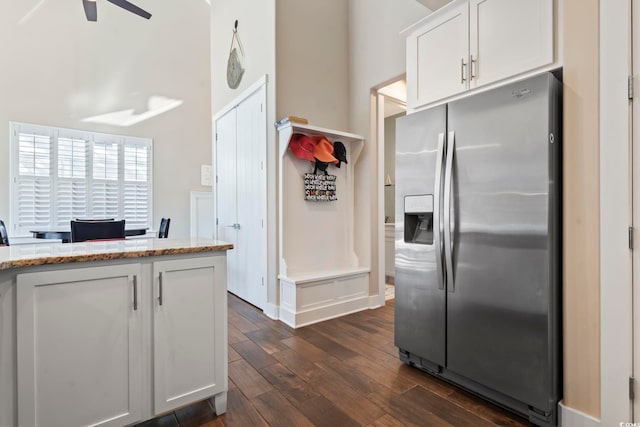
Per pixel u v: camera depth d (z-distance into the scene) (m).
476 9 1.86
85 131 4.99
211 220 6.15
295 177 3.22
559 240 1.56
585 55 1.45
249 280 3.73
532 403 1.56
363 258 3.59
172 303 1.52
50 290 1.24
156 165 5.64
